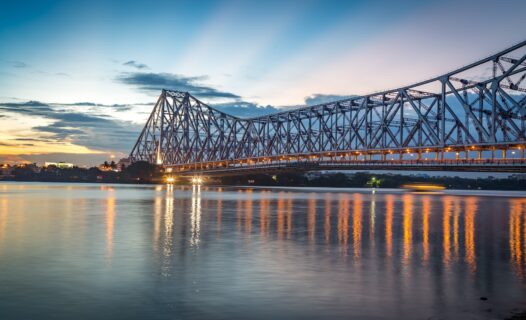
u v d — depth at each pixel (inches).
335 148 5575.8
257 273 840.3
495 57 3784.5
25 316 606.5
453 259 988.6
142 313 620.4
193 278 799.1
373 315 621.6
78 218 1808.6
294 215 2068.2
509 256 1029.8
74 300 670.5
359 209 2566.4
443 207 2910.9
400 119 4785.9
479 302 676.1
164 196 3964.1
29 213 2030.0
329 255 1024.2
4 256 979.9
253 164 6978.4
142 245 1137.4
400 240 1273.4
